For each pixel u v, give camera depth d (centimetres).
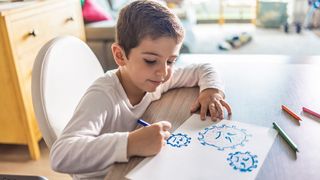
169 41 64
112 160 55
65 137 62
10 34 145
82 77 87
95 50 246
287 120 67
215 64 104
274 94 80
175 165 53
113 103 74
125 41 68
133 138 57
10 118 164
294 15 443
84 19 250
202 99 77
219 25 460
